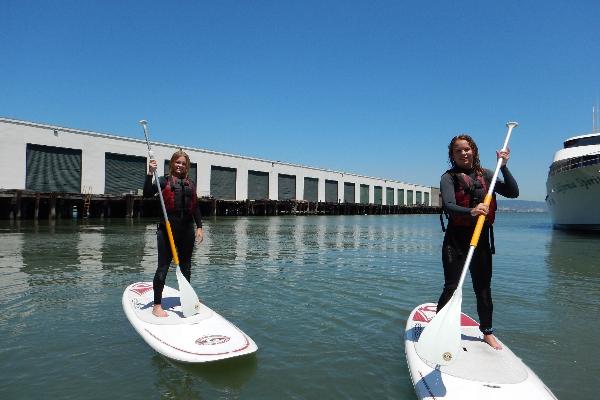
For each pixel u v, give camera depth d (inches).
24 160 1135.6
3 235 681.6
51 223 1049.5
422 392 108.7
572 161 789.9
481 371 115.6
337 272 339.3
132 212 1321.4
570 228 898.1
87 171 1278.3
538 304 235.8
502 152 132.8
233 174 1817.2
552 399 103.3
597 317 208.5
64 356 149.9
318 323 195.2
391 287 279.1
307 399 121.1
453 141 134.3
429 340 115.0
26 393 122.5
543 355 156.8
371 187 2851.9
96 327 183.2
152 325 162.4
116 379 131.9
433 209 3735.2
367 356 154.6
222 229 921.5
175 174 175.0
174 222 171.8
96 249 486.9
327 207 2353.6
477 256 132.0
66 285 274.2
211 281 294.7
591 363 149.3
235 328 160.4
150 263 375.2
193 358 137.7
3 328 181.6
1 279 295.1
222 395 122.9
